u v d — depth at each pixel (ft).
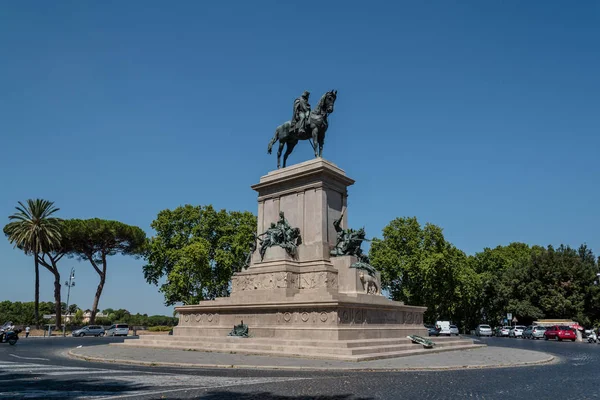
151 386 50.39
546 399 44.88
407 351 94.89
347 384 53.21
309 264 114.83
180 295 241.55
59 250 289.33
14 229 266.77
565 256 291.38
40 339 195.31
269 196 129.08
